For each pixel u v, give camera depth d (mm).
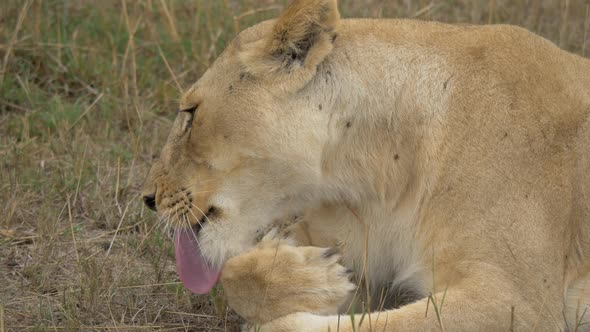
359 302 7844
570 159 7520
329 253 7449
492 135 7363
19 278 8711
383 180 7605
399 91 7551
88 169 10477
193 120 7727
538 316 7062
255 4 14211
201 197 7703
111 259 9055
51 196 9930
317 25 7402
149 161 11016
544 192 7316
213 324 8148
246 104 7539
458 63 7605
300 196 7727
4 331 7770
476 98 7473
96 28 13414
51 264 8828
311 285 7242
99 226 9766
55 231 9359
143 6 13836
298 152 7508
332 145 7574
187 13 13961
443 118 7461
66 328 7758
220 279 7512
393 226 7660
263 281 7215
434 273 7301
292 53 7477
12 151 10734
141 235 9438
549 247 7234
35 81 12531
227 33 13281
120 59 12875
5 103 11938
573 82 7809
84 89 12398
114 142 11281
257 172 7586
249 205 7684
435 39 7746
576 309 7539
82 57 12625
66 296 8328
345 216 7828
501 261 7105
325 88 7543
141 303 8398
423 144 7484
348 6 14289
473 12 13906
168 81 12305
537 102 7520
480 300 6941
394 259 7754
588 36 13414
